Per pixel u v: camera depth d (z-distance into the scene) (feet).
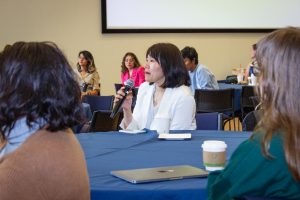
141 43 24.67
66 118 3.51
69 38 24.12
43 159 3.28
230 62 25.96
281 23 25.93
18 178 3.16
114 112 8.79
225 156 5.49
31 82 3.41
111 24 24.06
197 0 24.84
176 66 8.79
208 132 8.23
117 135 8.02
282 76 3.38
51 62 3.49
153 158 6.19
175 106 8.71
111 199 4.66
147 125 8.93
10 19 23.53
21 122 3.45
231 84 21.35
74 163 3.43
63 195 3.30
